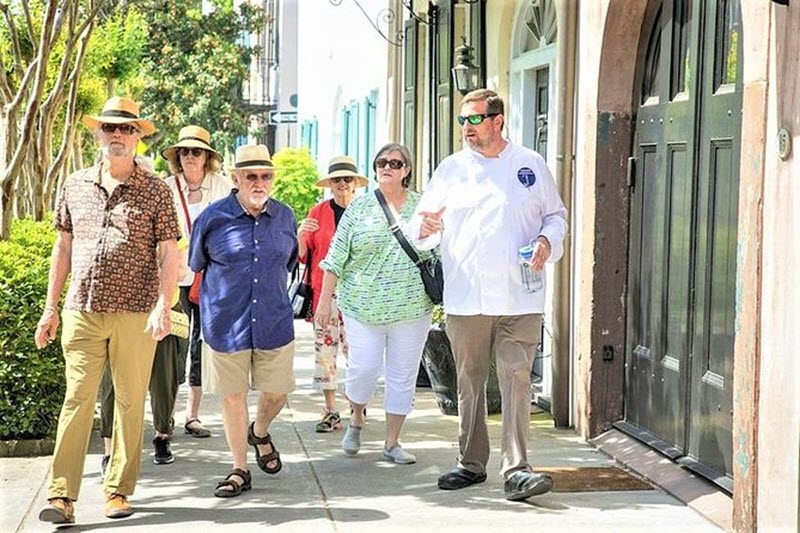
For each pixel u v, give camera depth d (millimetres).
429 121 14445
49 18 9969
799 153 5922
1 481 8164
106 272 6957
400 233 8375
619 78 8930
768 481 6270
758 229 6352
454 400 10320
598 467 8344
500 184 7465
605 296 9070
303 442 9328
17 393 8844
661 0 8539
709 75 7660
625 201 9031
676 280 8172
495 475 8148
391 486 7938
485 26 12414
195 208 9211
